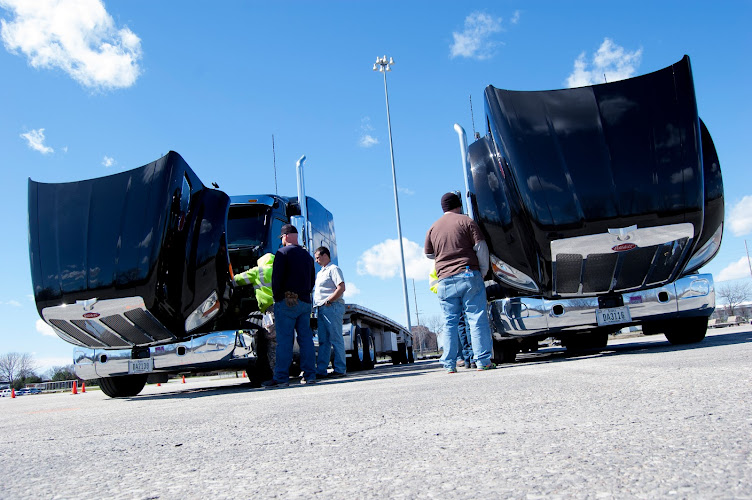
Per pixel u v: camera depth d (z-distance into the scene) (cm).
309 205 883
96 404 558
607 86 509
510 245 530
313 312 764
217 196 634
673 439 143
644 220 481
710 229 513
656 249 494
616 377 299
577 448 142
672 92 493
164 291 571
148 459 180
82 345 630
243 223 746
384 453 159
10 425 353
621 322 516
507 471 125
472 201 562
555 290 520
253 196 761
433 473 130
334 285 714
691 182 479
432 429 192
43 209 606
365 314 1020
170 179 579
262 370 664
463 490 114
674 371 300
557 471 122
